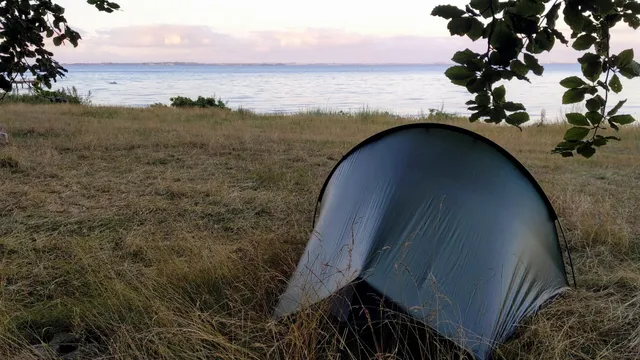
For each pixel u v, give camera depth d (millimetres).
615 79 1856
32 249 4273
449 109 28781
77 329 3010
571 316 3199
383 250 2807
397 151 3498
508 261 2998
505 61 1713
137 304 3184
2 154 7543
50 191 6121
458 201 3123
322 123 15195
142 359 2654
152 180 6871
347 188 3545
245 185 6734
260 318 3070
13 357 2650
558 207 5766
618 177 7949
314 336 2590
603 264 4250
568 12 1644
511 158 3488
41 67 2914
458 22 1728
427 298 2629
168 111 17797
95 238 4566
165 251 4184
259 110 27266
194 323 2865
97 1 2773
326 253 3107
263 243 4312
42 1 2881
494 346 2607
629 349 2896
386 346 2656
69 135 10258
